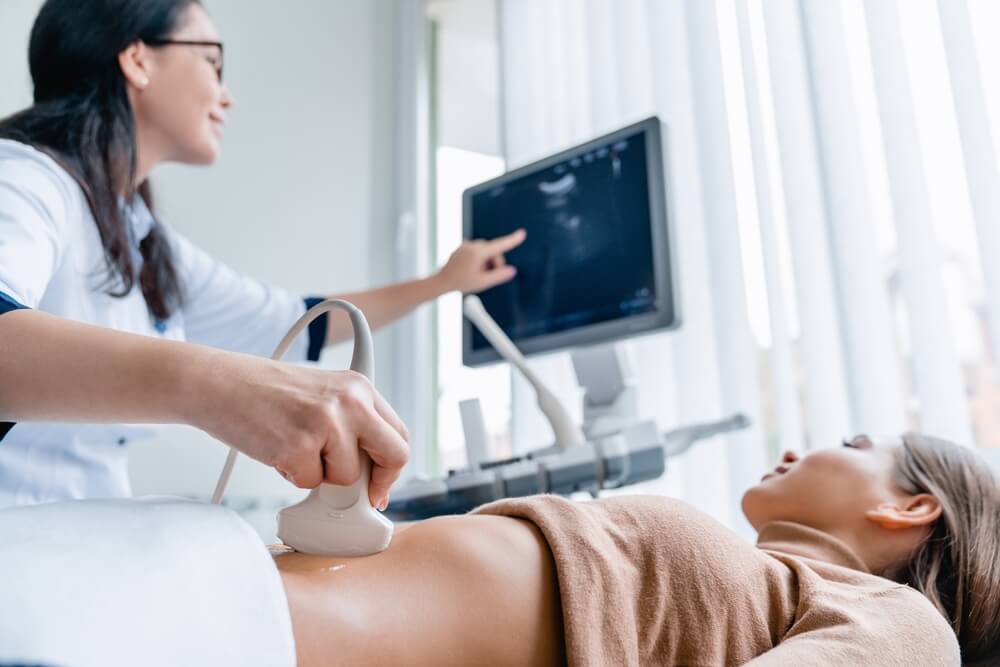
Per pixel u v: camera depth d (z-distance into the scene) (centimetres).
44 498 101
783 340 159
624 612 58
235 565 47
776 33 167
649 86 194
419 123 255
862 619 64
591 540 60
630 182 149
